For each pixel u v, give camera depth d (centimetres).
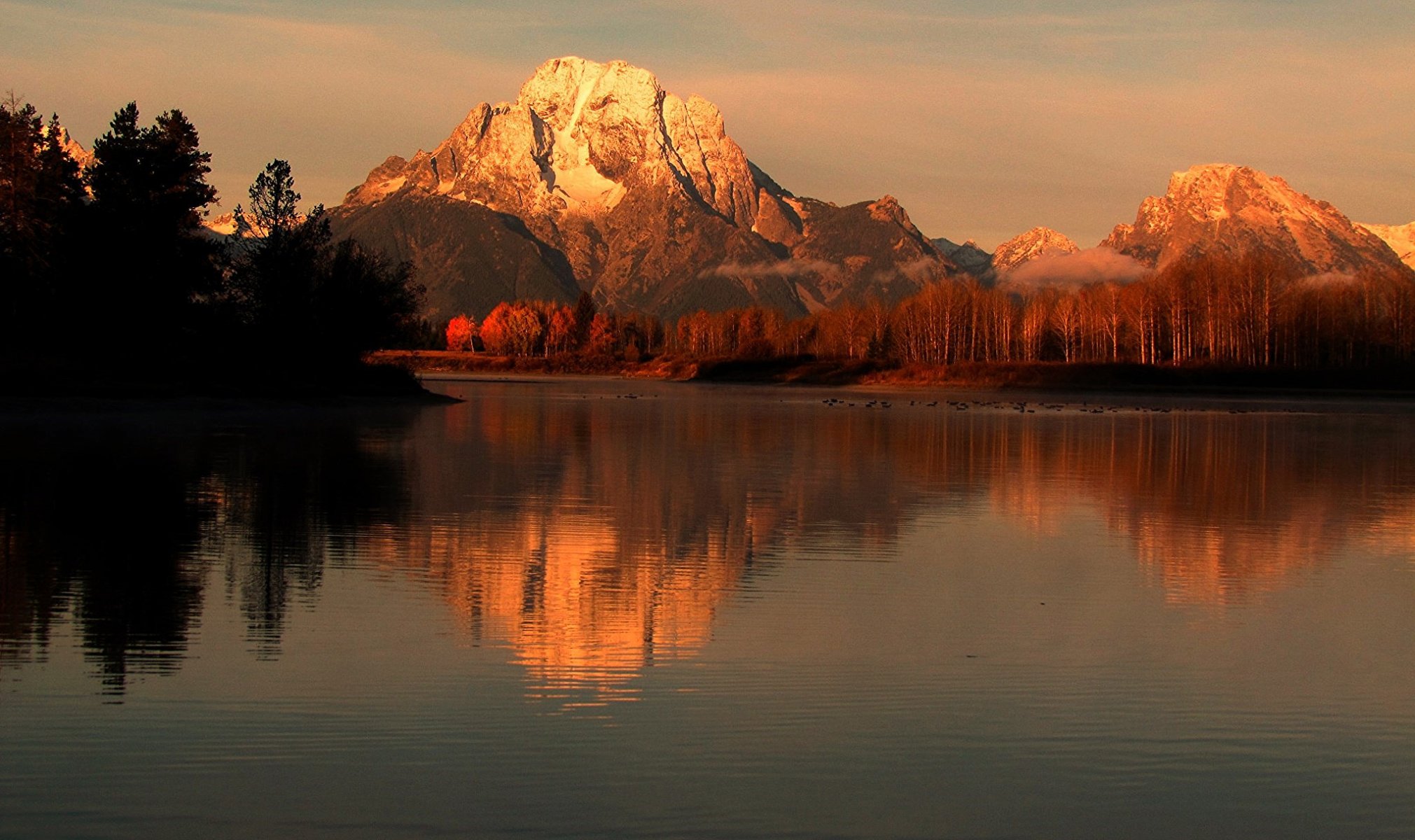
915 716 1352
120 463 3925
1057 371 15338
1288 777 1187
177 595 1916
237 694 1390
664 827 1048
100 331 7431
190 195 7619
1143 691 1461
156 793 1102
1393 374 14350
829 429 6650
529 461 4372
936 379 16075
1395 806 1120
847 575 2194
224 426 5766
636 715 1338
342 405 8031
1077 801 1123
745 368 19012
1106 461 4709
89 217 7306
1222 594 2053
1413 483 3931
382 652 1589
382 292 9056
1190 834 1059
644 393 12812
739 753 1226
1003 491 3597
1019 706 1397
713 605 1920
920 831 1052
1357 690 1479
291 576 2088
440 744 1236
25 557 2212
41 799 1087
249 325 8331
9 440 4662
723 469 4175
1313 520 2995
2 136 7125
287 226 8381
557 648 1627
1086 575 2214
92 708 1334
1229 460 4850
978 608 1919
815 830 1050
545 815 1068
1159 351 17188
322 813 1064
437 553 2350
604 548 2452
